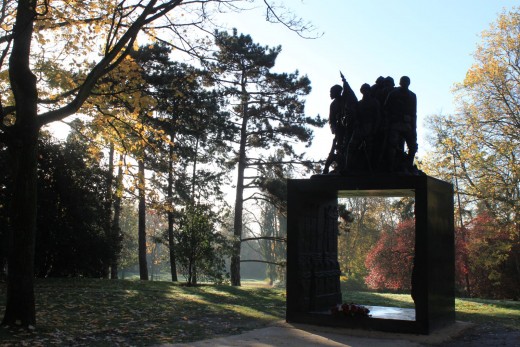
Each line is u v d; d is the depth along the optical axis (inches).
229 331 377.4
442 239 424.2
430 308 384.8
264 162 1142.3
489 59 1121.4
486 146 1126.4
